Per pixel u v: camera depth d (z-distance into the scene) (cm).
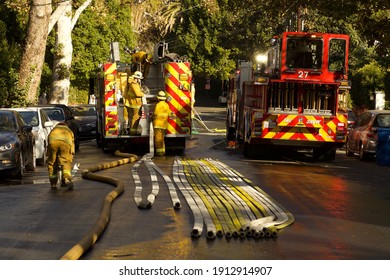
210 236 999
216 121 5316
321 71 2294
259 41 7456
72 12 4606
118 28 5469
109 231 1058
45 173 1948
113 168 1992
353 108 4594
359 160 2514
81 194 1464
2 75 3372
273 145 2412
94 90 3052
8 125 1847
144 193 1457
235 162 2233
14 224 1116
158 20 7969
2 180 1755
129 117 2506
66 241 988
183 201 1341
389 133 2275
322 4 2639
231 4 3244
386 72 4728
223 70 7956
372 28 2634
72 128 2686
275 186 1609
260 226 1069
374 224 1155
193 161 2172
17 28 3934
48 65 5031
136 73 2481
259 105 2353
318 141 2316
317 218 1196
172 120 2531
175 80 2527
